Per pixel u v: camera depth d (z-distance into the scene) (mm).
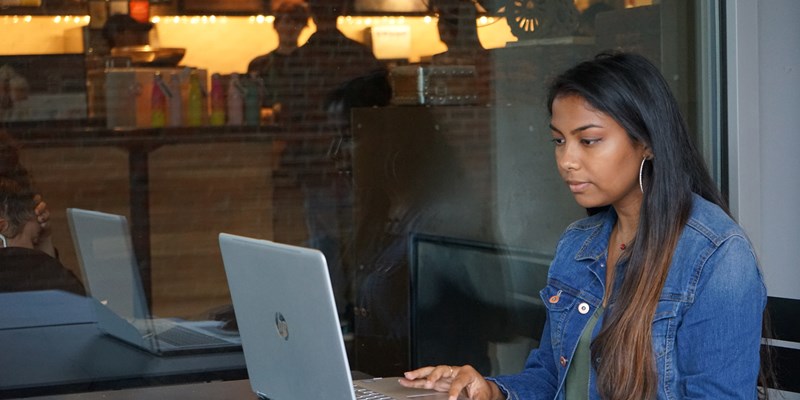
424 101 3400
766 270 3500
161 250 3088
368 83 3318
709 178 2225
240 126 3152
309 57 3229
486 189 3521
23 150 2926
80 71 2969
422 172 3430
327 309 1915
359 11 3285
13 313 2953
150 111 3039
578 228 2400
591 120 2123
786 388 2652
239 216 3174
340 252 3340
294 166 3242
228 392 2740
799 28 3377
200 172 3111
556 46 3537
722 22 3469
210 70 3094
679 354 2111
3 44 2881
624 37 3559
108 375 3051
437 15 3393
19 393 2975
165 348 3105
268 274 2074
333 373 1979
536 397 2354
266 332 2182
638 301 2115
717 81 3504
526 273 3605
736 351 2055
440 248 3484
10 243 2934
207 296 3148
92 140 2992
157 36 3029
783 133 3438
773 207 3480
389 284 3422
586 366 2268
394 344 3447
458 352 3543
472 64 3455
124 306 3061
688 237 2115
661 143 2123
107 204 3027
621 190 2164
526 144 3555
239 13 3119
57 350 3006
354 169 3328
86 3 2953
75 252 3006
